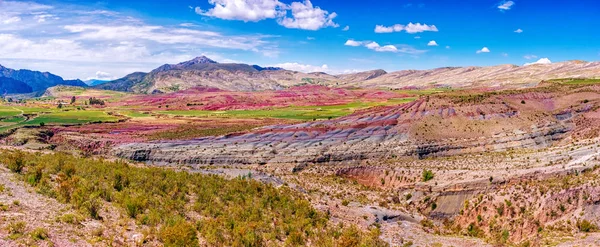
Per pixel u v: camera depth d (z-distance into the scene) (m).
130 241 28.81
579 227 48.28
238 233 35.59
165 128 137.50
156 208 38.34
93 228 29.03
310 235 41.03
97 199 35.28
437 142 98.00
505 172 67.31
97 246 26.16
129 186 44.53
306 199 57.66
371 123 111.38
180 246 29.00
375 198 68.44
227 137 110.81
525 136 99.06
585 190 52.41
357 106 197.12
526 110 113.69
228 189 52.69
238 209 44.19
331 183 76.94
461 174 70.88
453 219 60.56
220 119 163.50
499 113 110.31
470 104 115.38
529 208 54.62
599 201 50.09
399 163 86.25
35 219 27.39
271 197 52.66
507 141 97.62
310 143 101.19
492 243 48.75
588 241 42.59
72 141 111.19
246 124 142.75
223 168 84.50
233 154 95.50
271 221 43.62
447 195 64.50
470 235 54.59
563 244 43.12
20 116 167.88
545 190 55.56
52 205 31.59
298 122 137.12
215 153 96.06
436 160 88.50
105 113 190.88
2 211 27.38
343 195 67.31
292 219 45.00
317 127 112.94
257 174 75.62
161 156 97.00
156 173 54.81
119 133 126.19
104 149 104.25
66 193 34.75
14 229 24.62
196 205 42.28
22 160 43.09
